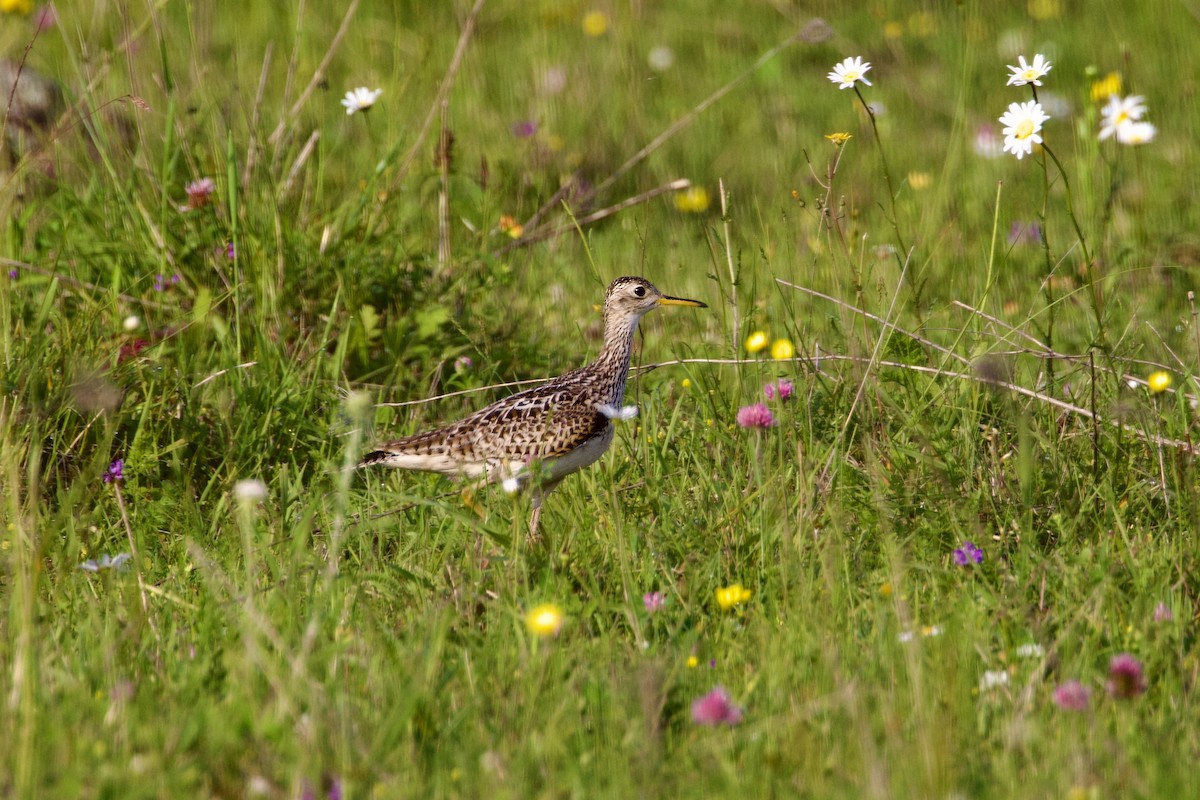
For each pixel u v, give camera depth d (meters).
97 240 13.00
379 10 23.38
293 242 12.90
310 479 11.08
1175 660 7.84
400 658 7.49
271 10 22.06
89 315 11.68
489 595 8.72
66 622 8.18
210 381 11.45
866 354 11.07
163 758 6.50
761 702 7.39
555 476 10.98
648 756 6.75
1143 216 16.14
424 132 14.41
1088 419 10.70
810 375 10.74
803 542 9.13
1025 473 9.28
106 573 8.72
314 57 20.75
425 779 6.67
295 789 6.25
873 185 17.88
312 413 11.66
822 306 13.80
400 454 10.92
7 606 8.36
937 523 9.48
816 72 22.23
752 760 6.77
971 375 10.80
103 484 10.16
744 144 19.50
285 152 14.77
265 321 12.58
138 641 7.86
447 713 7.23
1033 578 8.82
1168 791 6.42
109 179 13.98
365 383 12.55
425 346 12.58
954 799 6.38
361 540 9.57
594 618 8.56
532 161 17.75
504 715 7.22
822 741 6.96
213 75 17.80
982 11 24.02
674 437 11.20
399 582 8.82
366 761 6.50
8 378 10.62
